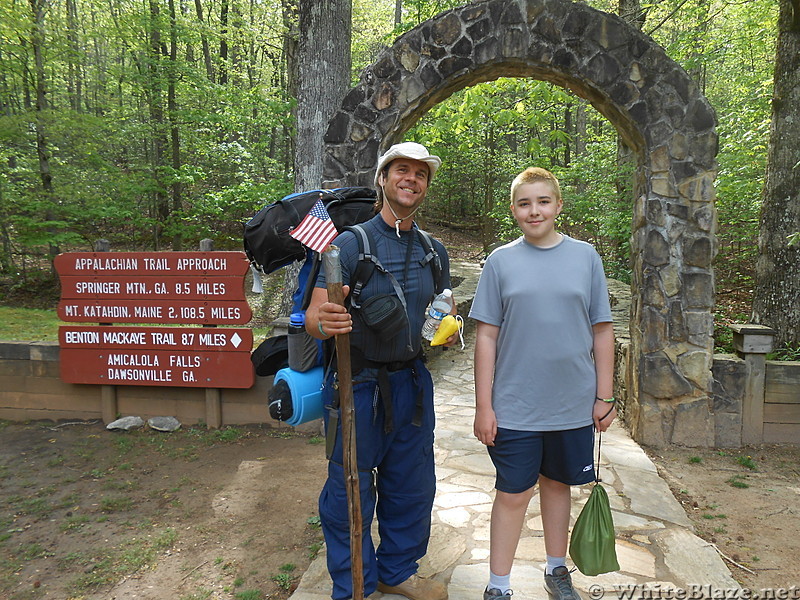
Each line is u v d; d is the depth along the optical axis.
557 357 2.07
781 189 5.64
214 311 4.95
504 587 2.21
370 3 20.95
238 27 13.41
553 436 2.13
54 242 11.16
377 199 2.39
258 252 2.60
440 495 3.49
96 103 17.73
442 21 4.36
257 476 4.16
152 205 12.99
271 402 2.37
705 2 9.52
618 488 3.58
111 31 11.81
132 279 5.03
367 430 2.18
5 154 11.87
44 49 11.66
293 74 11.96
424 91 4.42
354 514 2.01
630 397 4.75
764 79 8.88
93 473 4.27
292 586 2.80
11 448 4.77
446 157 14.55
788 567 2.83
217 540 3.31
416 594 2.40
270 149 18.56
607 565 2.11
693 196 4.34
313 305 2.07
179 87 12.46
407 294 2.20
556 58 4.28
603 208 9.66
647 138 4.32
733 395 4.48
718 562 2.76
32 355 5.30
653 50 4.24
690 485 3.82
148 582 2.92
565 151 14.08
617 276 10.33
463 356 7.87
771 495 3.66
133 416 5.23
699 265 4.39
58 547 3.30
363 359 2.16
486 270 2.19
